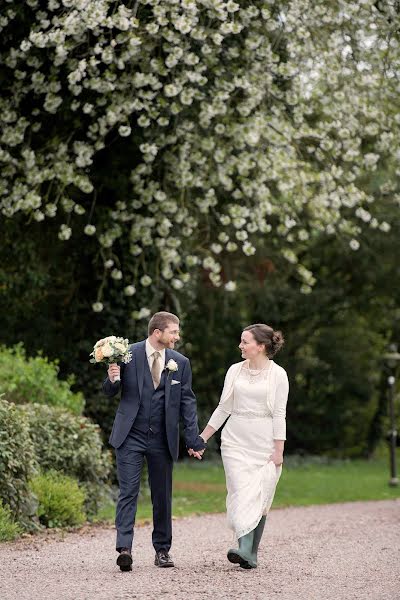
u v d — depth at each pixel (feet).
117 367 25.95
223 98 45.03
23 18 45.98
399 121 49.24
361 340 102.27
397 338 103.96
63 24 40.73
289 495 61.36
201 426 95.50
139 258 54.19
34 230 57.31
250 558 25.99
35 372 45.16
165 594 21.85
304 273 56.44
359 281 96.99
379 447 110.01
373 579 24.77
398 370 104.32
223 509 50.26
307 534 36.86
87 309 56.39
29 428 37.27
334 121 49.62
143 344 26.76
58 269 59.41
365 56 47.80
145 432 26.32
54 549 30.09
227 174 50.29
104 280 53.47
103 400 55.67
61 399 45.01
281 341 26.96
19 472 34.40
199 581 23.84
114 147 51.65
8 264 60.75
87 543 31.99
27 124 47.01
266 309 95.76
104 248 54.95
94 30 42.06
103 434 55.31
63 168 46.70
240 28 42.47
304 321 100.83
